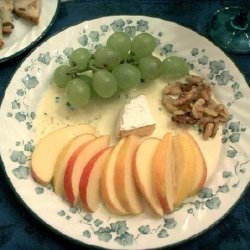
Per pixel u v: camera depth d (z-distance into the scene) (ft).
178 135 1.15
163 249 1.01
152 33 1.31
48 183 1.09
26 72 1.24
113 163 1.08
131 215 1.06
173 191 1.07
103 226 1.04
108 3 1.40
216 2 1.43
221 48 1.31
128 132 1.15
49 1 1.35
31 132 1.18
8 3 1.32
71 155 1.10
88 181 1.05
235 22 1.38
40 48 1.27
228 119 1.20
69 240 1.01
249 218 1.10
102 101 1.24
